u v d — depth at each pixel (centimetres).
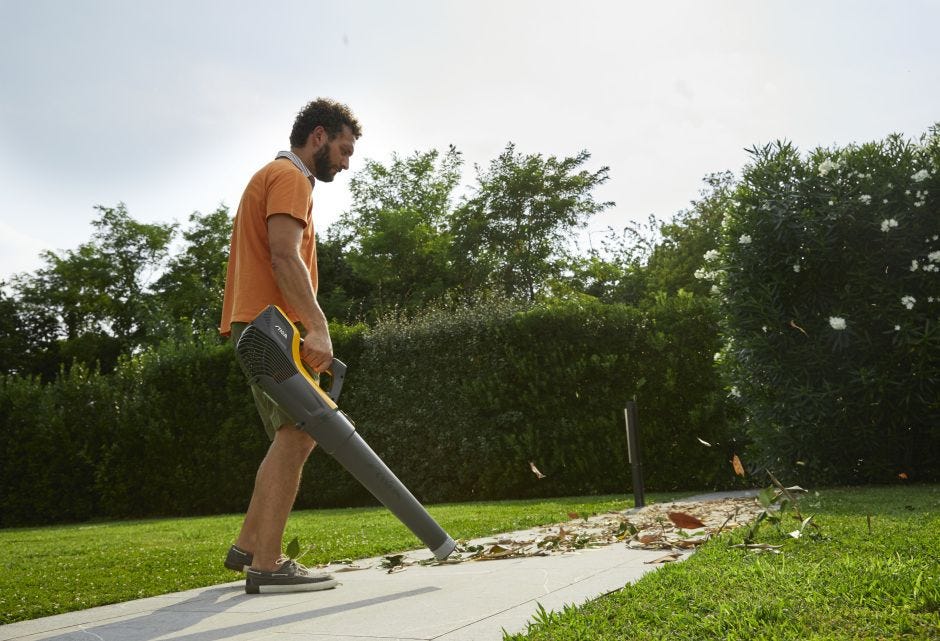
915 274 676
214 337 1944
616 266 2816
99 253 3731
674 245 2508
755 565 218
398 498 261
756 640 140
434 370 1080
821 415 677
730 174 2517
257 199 277
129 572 358
